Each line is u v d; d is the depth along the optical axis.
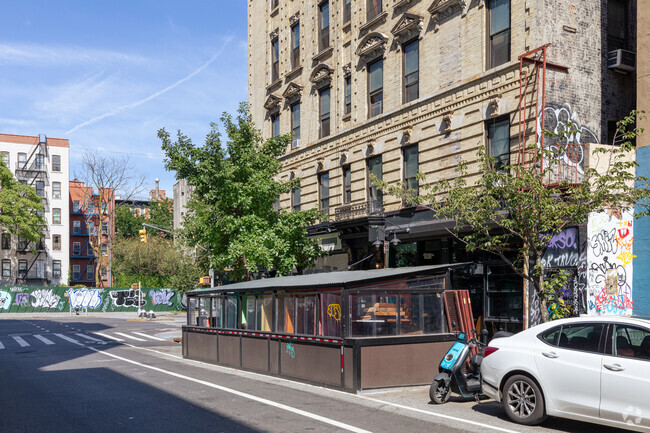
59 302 55.09
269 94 29.09
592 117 15.72
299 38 26.59
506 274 15.93
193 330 17.31
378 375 10.91
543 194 10.58
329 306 11.74
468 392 9.62
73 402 10.01
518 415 8.15
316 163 25.00
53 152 67.62
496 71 16.17
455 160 17.62
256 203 19.91
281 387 11.55
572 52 15.59
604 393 7.20
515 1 15.86
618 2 16.83
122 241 62.56
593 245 13.70
